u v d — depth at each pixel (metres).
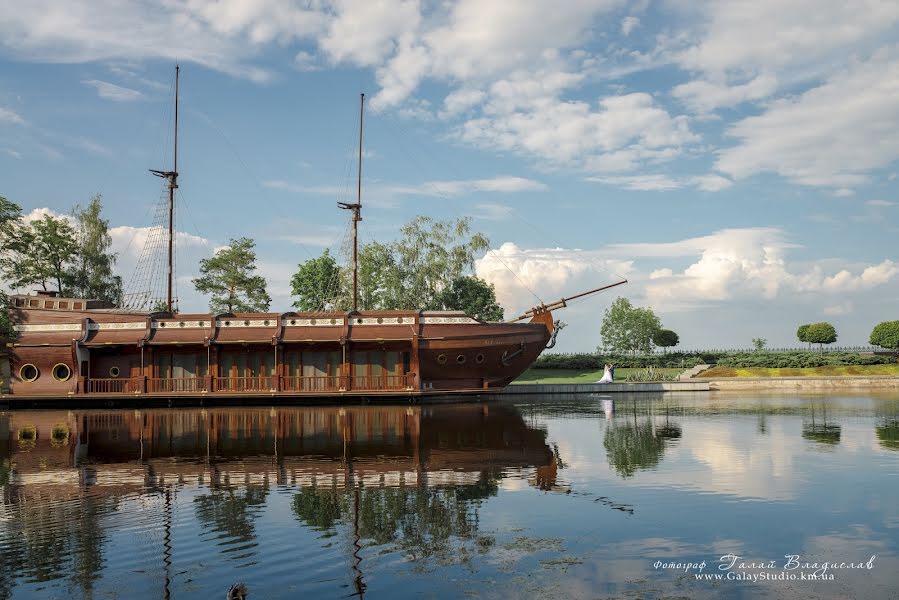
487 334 42.84
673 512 12.88
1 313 51.38
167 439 24.30
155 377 43.34
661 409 35.16
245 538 11.51
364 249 64.38
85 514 13.21
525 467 17.62
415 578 9.57
